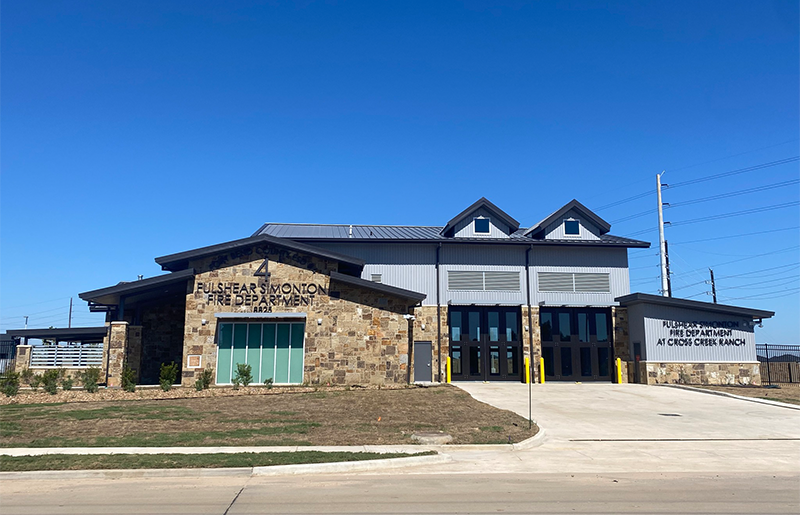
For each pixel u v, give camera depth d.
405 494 9.05
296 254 25.88
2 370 35.50
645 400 23.36
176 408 17.73
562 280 33.03
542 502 8.54
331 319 25.55
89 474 10.31
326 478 10.35
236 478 10.30
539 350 31.94
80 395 20.30
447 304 32.12
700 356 30.66
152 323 29.52
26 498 8.74
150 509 8.05
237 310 25.17
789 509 8.20
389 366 25.50
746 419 18.64
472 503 8.46
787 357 32.66
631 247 33.34
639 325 31.12
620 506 8.31
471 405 19.70
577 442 14.60
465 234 33.62
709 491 9.41
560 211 33.97
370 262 32.28
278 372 25.12
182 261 25.83
